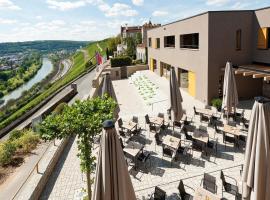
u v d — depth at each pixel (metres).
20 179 11.52
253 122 6.29
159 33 33.81
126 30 83.69
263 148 6.14
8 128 26.38
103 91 13.36
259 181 6.25
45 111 24.50
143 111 20.45
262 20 19.98
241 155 12.33
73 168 12.09
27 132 16.72
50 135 8.05
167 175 11.09
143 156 11.72
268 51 19.77
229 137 12.85
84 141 8.31
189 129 14.42
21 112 31.81
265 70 17.67
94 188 5.80
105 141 5.51
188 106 20.81
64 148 14.02
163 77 33.88
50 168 11.64
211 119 15.79
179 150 12.32
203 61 21.31
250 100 21.53
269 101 6.16
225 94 14.88
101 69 38.41
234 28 20.62
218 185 10.08
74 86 35.91
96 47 143.38
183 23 24.86
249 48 21.34
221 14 20.09
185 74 26.27
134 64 46.12
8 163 12.95
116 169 5.60
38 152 14.07
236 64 21.22
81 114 8.28
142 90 27.77
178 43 26.66
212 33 20.20
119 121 14.94
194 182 10.45
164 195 8.41
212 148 12.52
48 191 10.52
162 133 15.25
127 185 5.82
